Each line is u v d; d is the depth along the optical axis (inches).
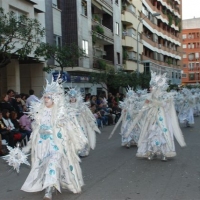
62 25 1001.5
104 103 816.3
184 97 727.1
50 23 915.4
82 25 1056.2
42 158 225.3
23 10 720.3
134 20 1670.8
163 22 2426.2
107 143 514.9
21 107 535.8
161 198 231.6
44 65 849.5
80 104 396.2
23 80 864.3
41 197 239.3
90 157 393.1
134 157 384.5
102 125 751.1
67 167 231.5
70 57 687.7
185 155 391.5
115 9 1439.5
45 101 235.9
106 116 799.1
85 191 249.1
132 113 450.6
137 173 306.5
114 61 1413.6
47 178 213.2
